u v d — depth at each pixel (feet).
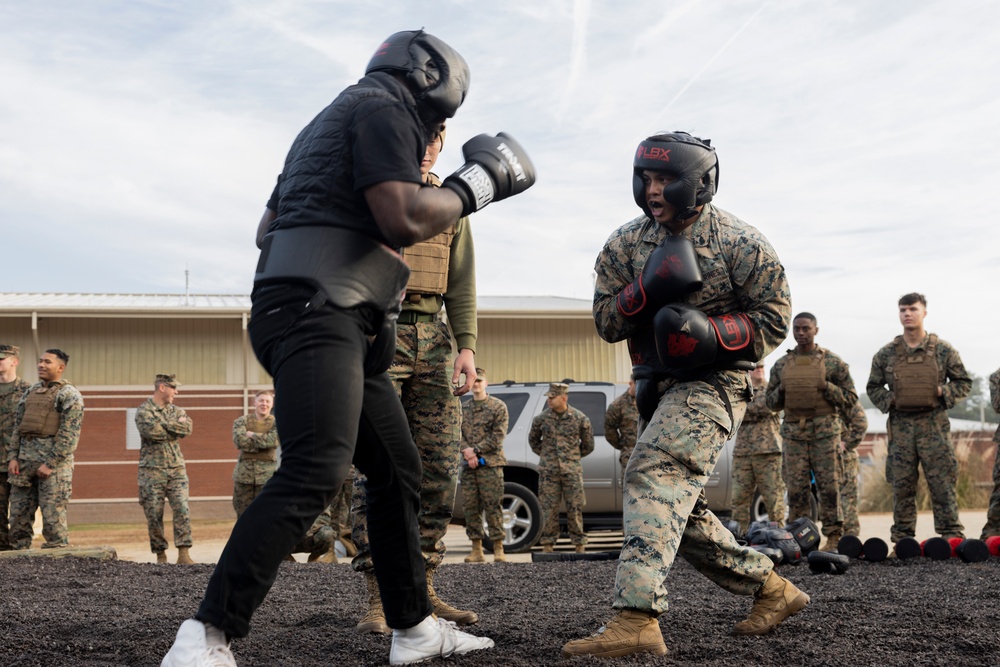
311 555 29.91
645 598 10.18
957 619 12.91
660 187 11.07
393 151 8.05
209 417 70.54
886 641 11.36
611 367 71.67
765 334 11.15
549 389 37.29
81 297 79.71
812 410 28.94
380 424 9.27
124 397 69.87
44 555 25.38
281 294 8.23
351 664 10.43
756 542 24.59
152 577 22.24
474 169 8.50
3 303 73.51
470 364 12.73
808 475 29.27
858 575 21.45
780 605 11.89
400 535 9.75
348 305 8.13
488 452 32.32
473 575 22.12
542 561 27.66
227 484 70.33
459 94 9.05
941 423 28.73
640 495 10.55
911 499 29.17
